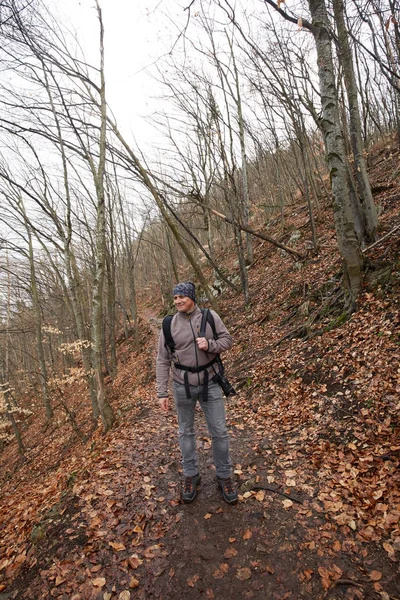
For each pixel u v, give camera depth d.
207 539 2.73
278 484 3.31
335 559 2.39
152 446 4.63
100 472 3.99
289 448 4.00
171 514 3.05
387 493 2.85
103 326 16.14
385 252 6.15
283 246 10.91
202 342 2.78
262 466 3.71
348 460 3.41
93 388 9.83
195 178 13.06
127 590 2.37
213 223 19.42
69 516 3.24
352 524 2.64
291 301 9.28
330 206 13.61
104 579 2.46
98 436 7.75
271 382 6.12
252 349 8.55
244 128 13.89
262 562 2.45
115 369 16.19
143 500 3.28
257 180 21.38
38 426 16.34
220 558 2.54
